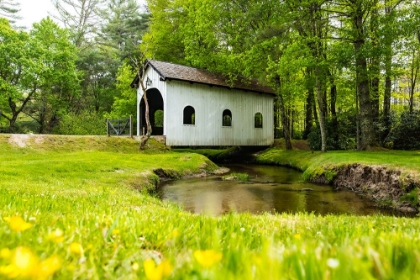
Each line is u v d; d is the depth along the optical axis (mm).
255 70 19875
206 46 25078
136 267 1074
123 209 3838
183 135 20609
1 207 2768
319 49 16328
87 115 27969
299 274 836
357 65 15117
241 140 23922
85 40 37781
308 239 1797
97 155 14914
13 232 1426
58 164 11211
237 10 22391
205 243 1548
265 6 17703
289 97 22312
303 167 16547
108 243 1579
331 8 17344
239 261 998
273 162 20844
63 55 27828
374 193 9711
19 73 25922
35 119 31234
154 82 20734
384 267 937
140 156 16094
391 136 18625
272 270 819
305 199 9578
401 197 8391
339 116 20906
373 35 14367
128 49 34156
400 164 9680
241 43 22109
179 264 1100
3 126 32250
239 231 2123
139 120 22484
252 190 11102
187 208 8352
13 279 744
